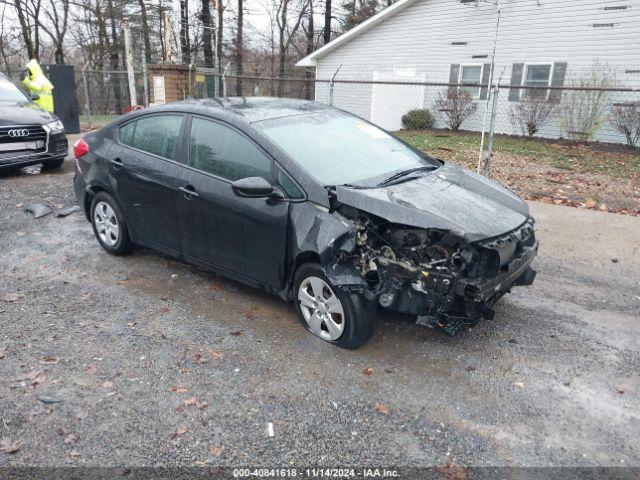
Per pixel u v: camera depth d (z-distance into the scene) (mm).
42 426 3008
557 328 4176
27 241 5883
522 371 3586
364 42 20188
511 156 12680
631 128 14320
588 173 10586
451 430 3012
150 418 3078
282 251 3895
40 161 8797
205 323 4164
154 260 5410
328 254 3529
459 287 3377
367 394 3314
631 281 5129
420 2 18500
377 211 3531
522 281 4117
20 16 28734
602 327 4211
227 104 4664
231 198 4113
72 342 3867
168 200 4598
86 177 5422
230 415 3111
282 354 3736
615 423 3088
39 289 4719
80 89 21391
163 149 4719
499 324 4219
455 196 3893
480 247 3387
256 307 4430
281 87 26906
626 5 14531
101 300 4535
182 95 15586
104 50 28734
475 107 17688
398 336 3996
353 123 4902
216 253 4398
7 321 4152
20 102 9328
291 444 2893
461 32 17812
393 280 3549
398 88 19547
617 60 15047
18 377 3439
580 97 15172
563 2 15570
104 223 5453
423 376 3508
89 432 2967
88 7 28281
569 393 3363
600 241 6230
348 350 3789
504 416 3135
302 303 3961
